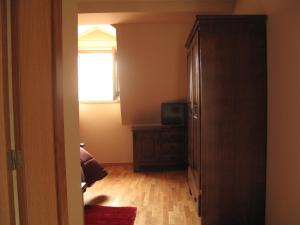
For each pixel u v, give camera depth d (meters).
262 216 2.58
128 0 3.24
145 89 4.53
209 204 2.59
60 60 1.24
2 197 1.09
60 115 1.24
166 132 4.70
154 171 4.78
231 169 2.56
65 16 1.42
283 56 2.13
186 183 4.07
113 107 5.19
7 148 1.10
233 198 2.58
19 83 1.12
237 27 2.47
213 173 2.57
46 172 1.19
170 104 4.73
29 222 1.17
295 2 1.92
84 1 3.27
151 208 3.15
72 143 1.50
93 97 5.19
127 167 5.11
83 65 5.12
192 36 2.98
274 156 2.35
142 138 4.71
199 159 2.65
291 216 2.04
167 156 4.74
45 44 1.18
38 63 1.16
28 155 1.16
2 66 1.07
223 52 2.49
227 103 2.52
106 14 3.36
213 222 2.60
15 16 1.10
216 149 2.55
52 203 1.21
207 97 2.52
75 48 1.57
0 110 1.07
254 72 2.49
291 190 2.04
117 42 3.97
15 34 1.10
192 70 3.20
